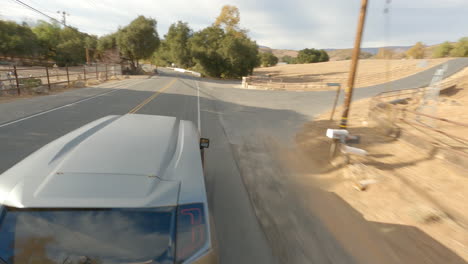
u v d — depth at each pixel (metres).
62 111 10.29
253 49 56.69
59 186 1.63
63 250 1.55
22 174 1.76
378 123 10.12
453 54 73.25
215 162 6.05
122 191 1.65
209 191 4.50
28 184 1.66
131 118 2.95
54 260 1.54
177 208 1.69
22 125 7.80
